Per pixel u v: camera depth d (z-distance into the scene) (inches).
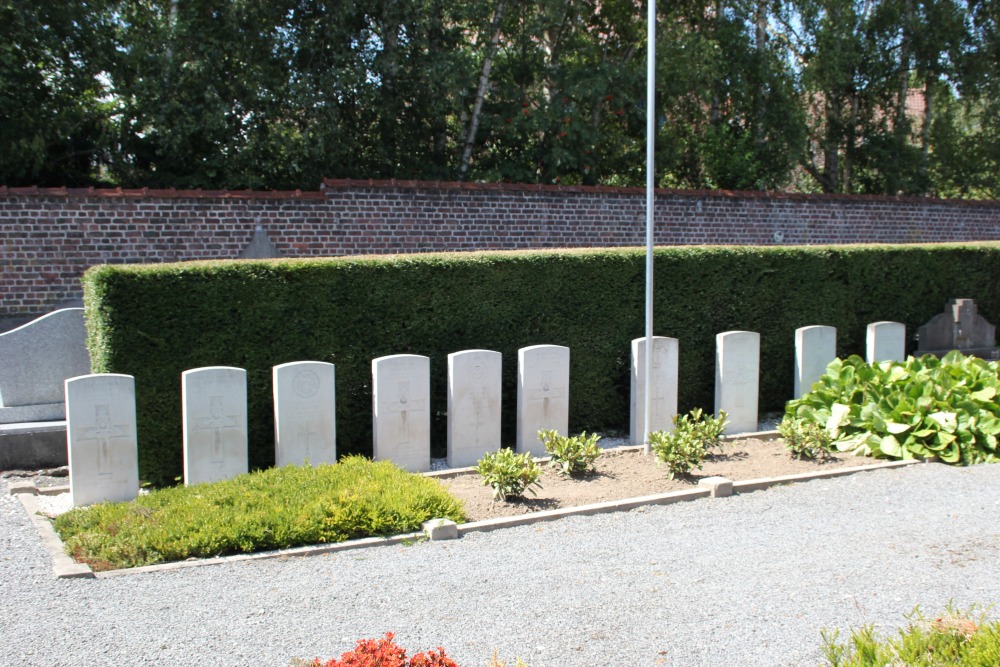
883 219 641.6
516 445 351.3
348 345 333.7
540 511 257.6
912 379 354.3
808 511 258.8
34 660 160.2
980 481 290.7
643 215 561.9
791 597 189.5
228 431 288.7
